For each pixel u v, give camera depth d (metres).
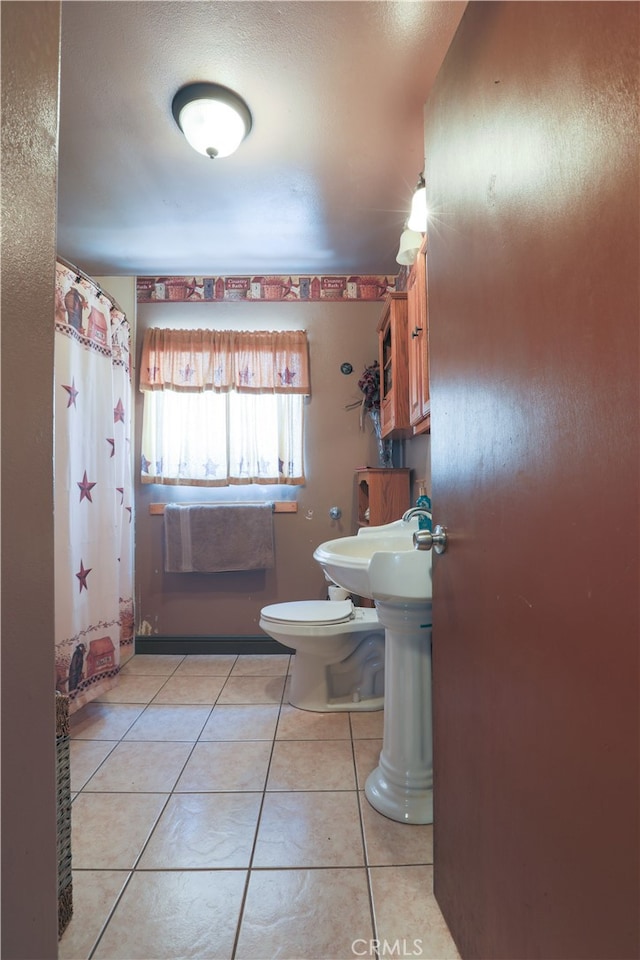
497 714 0.79
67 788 1.10
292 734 1.91
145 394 2.85
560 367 0.61
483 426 0.84
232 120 1.52
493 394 0.80
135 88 1.46
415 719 1.46
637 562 0.48
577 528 0.58
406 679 1.47
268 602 2.87
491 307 0.80
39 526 0.57
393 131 1.64
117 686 2.40
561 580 0.61
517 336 0.72
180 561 2.76
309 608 2.25
